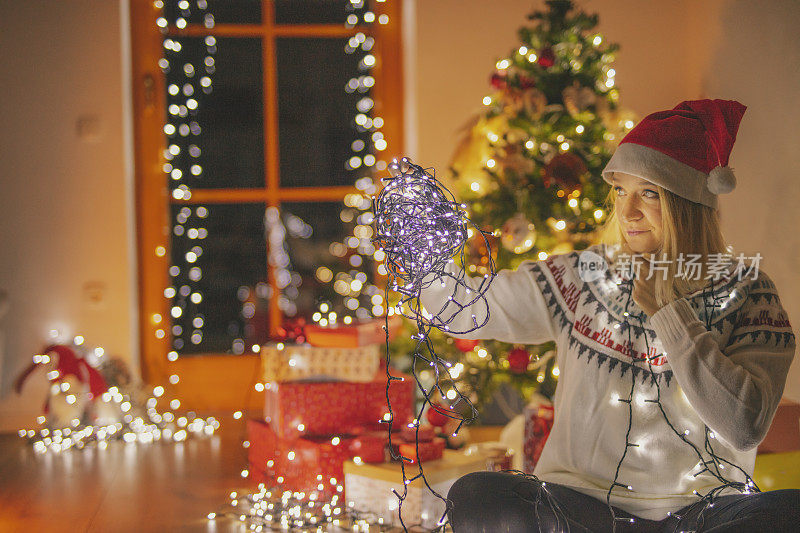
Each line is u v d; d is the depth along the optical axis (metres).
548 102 2.58
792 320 2.47
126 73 3.42
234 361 3.61
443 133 3.37
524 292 1.71
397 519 2.07
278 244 3.65
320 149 3.67
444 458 2.20
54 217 3.29
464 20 3.36
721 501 1.45
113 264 3.33
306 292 3.69
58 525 2.13
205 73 3.58
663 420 1.54
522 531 1.43
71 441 2.97
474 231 2.48
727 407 1.40
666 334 1.47
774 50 2.58
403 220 1.48
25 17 3.25
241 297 3.64
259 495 2.30
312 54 3.64
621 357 1.58
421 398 2.73
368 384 2.44
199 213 3.60
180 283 3.60
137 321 3.53
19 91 3.25
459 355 2.61
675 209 1.56
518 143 2.56
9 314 3.26
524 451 2.30
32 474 2.61
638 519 1.51
